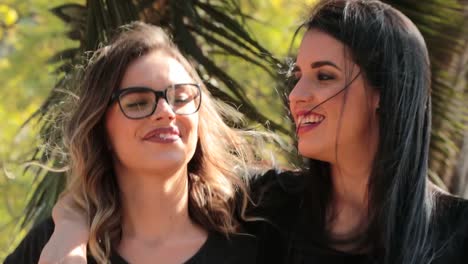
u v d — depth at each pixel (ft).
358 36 11.03
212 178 12.07
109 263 11.34
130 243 11.51
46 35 32.73
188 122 11.31
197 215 11.82
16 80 34.01
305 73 11.28
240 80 18.92
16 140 29.63
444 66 16.33
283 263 11.71
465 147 16.67
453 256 10.76
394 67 11.03
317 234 11.48
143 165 11.18
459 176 16.76
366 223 11.34
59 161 14.78
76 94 13.14
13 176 17.11
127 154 11.24
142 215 11.54
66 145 11.76
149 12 15.96
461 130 16.53
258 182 12.45
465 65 16.51
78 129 11.49
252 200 12.23
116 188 11.69
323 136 11.16
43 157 15.37
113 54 11.34
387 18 11.18
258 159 13.79
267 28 30.91
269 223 11.94
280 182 12.26
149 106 11.14
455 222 10.99
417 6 15.74
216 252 11.66
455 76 16.43
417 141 11.16
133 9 15.67
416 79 11.16
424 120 11.34
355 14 11.11
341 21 11.10
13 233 19.03
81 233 11.19
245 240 11.82
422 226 10.98
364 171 11.35
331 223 11.57
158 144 11.13
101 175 11.63
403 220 11.03
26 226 17.10
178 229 11.66
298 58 11.40
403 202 11.09
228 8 16.85
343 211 11.57
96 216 11.37
